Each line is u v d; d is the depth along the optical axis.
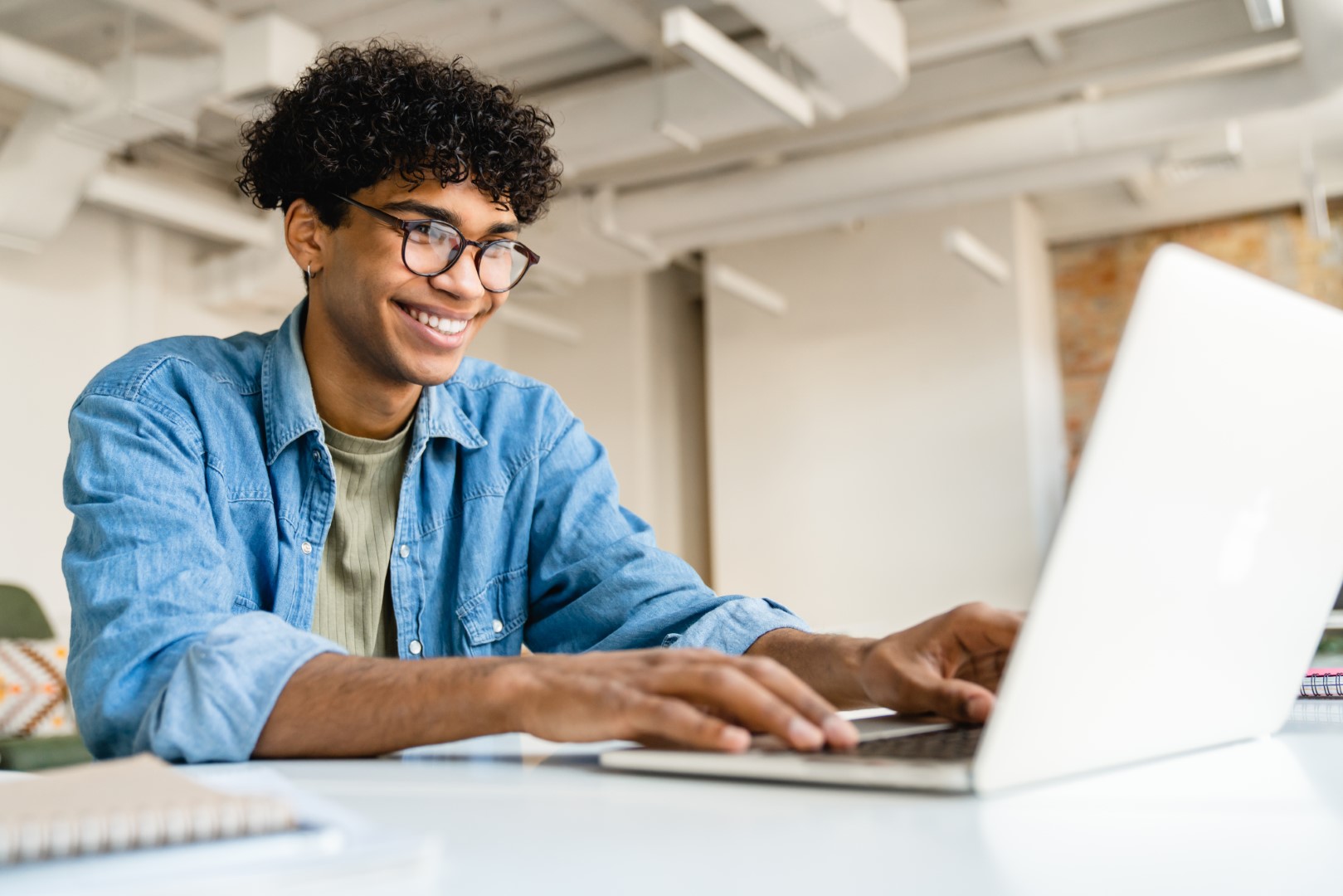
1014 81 4.93
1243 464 0.57
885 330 6.43
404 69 1.19
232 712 0.73
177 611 0.84
